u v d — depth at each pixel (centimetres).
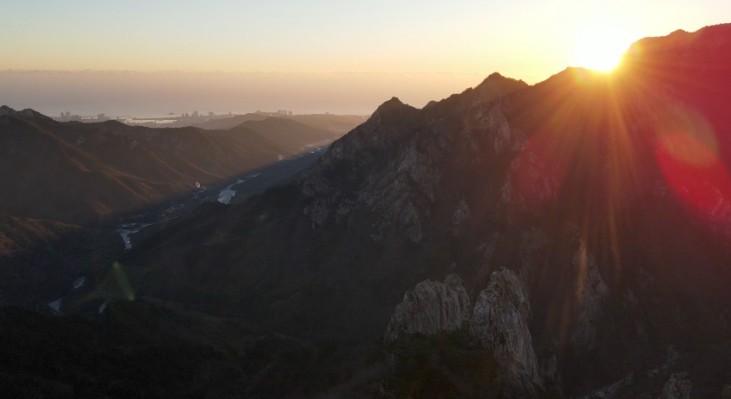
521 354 6375
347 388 6209
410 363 5569
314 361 7544
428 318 7019
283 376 7331
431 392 5316
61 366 6844
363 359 6881
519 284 7738
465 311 7194
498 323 6450
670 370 7919
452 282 7606
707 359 7831
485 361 5778
